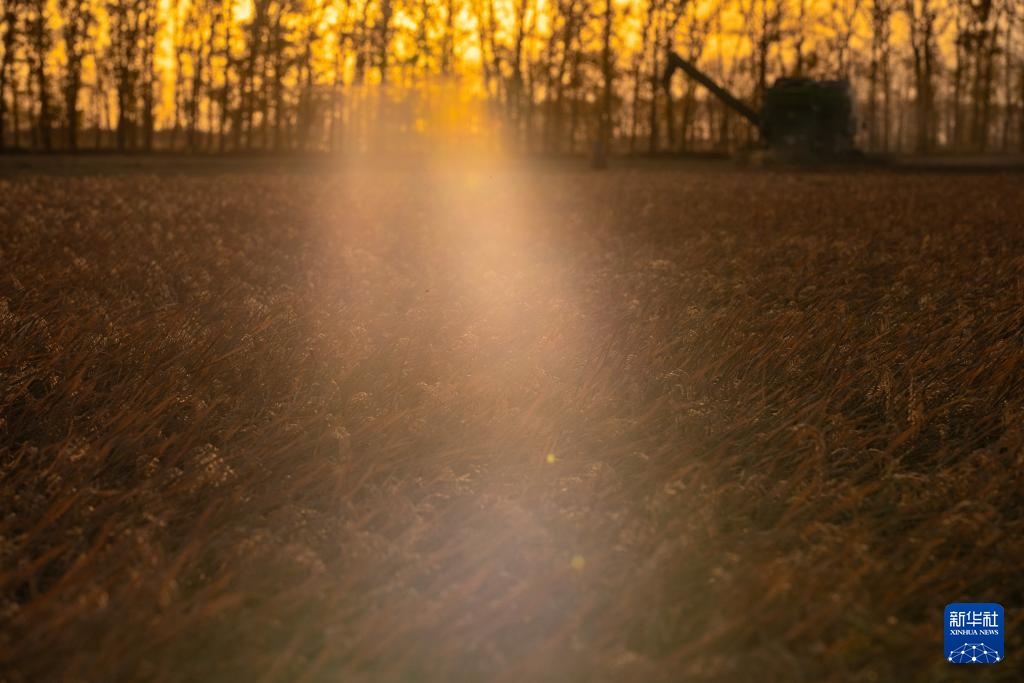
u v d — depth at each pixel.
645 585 3.48
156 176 27.75
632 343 6.64
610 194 22.69
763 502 4.31
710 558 3.82
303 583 3.54
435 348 6.53
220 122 61.47
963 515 3.91
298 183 26.03
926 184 25.95
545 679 3.02
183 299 8.41
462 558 3.79
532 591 3.42
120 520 4.09
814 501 4.25
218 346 6.49
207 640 3.23
